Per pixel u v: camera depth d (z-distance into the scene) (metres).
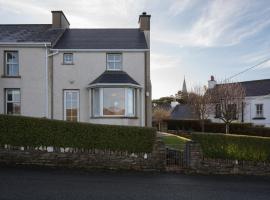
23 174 11.69
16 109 22.23
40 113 22.16
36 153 13.41
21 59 22.38
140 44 23.67
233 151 14.60
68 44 23.33
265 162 14.86
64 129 13.66
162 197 9.80
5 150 13.31
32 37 23.64
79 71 22.67
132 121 21.83
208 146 14.42
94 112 22.08
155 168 13.90
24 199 8.75
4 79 22.14
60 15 25.86
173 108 54.00
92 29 26.64
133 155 13.87
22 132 13.41
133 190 10.43
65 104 22.52
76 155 13.61
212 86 38.00
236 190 11.32
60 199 8.95
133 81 22.28
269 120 35.44
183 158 14.27
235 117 32.84
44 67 22.47
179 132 30.06
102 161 13.73
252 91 37.62
